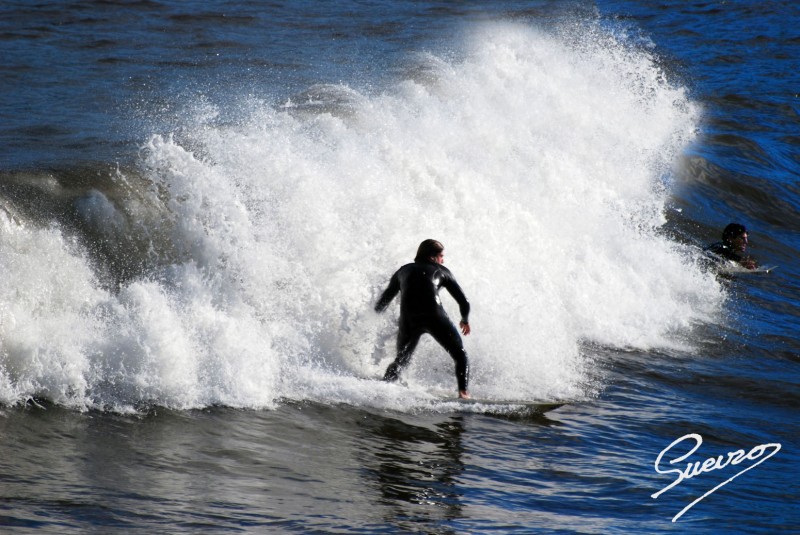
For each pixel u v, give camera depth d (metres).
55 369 22.84
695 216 54.69
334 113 44.84
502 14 109.88
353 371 28.75
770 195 61.03
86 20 80.38
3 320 23.48
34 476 17.88
